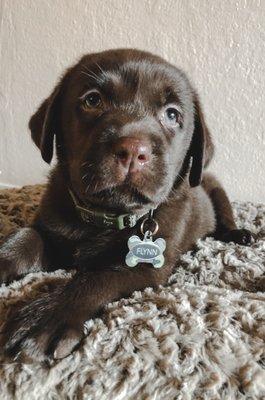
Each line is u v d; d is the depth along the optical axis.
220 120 0.55
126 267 0.29
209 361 0.23
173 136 0.32
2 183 0.68
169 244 0.33
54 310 0.25
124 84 0.30
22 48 0.62
